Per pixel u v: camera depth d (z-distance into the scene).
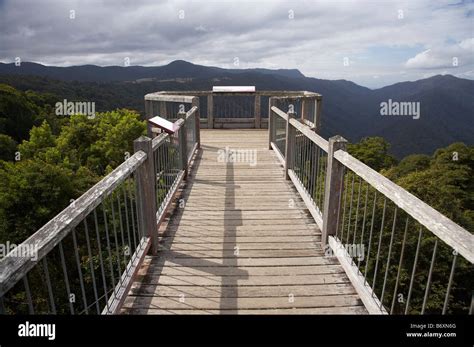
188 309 2.65
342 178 3.37
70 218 1.66
